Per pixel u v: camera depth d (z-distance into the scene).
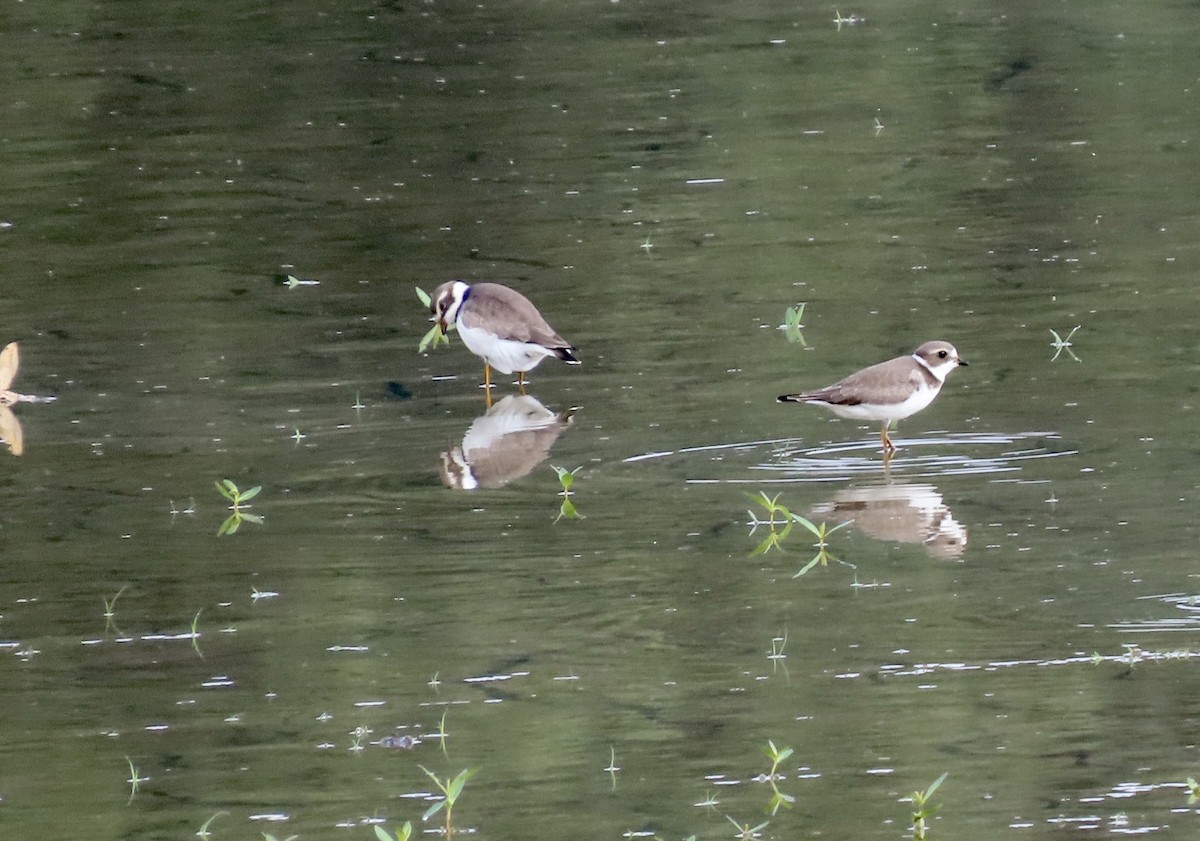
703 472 14.76
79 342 19.22
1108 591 12.04
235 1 36.94
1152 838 9.20
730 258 21.25
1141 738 10.20
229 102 30.08
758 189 24.20
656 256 21.47
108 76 31.83
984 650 11.33
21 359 18.70
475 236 22.64
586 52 32.56
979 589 12.21
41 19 35.91
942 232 21.83
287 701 11.17
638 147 26.53
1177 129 25.91
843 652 11.43
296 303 20.38
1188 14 33.00
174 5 36.81
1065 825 9.35
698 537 13.41
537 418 16.38
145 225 23.78
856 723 10.55
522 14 35.78
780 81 29.97
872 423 15.76
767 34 33.34
